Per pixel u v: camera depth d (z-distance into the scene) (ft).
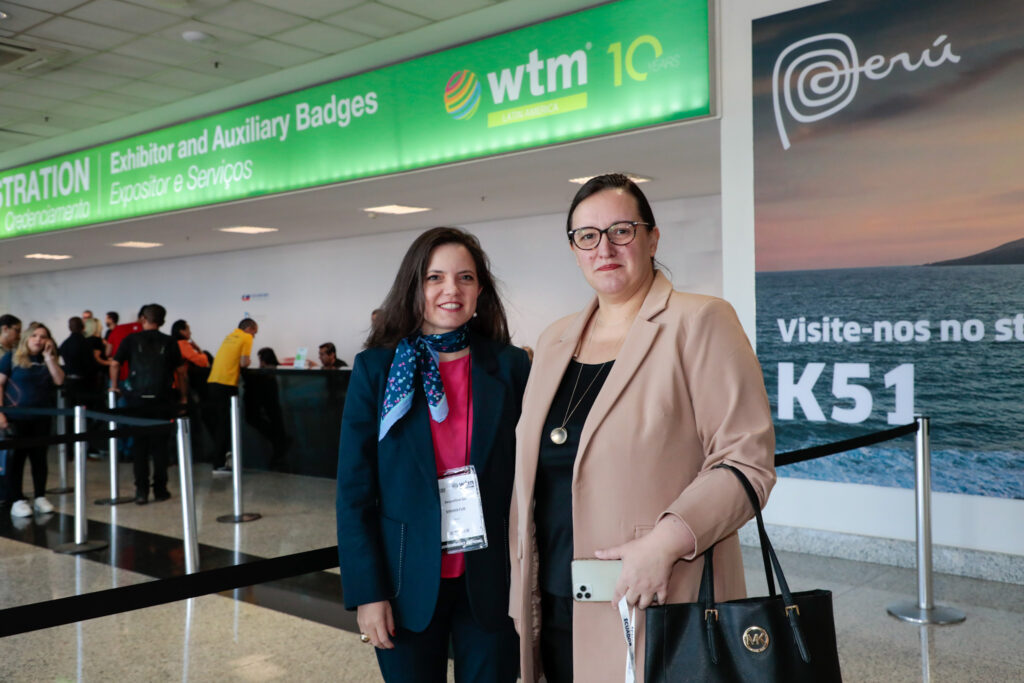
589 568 4.63
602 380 4.98
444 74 21.17
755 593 13.05
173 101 29.35
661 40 17.19
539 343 5.47
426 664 5.76
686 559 4.15
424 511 5.63
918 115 14.28
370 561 5.59
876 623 11.55
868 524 14.90
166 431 14.11
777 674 3.91
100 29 22.54
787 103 15.69
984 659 10.17
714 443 4.53
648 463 4.58
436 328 6.07
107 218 31.37
